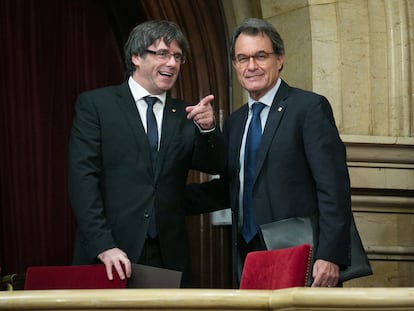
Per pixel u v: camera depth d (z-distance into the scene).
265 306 2.93
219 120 7.07
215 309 2.94
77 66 7.19
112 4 7.27
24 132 7.01
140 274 4.47
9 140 6.97
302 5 6.55
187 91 7.10
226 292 2.95
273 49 5.20
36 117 7.03
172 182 5.05
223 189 5.50
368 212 6.49
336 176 4.94
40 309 2.96
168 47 5.06
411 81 6.55
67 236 7.02
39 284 4.18
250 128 5.23
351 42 6.55
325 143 5.01
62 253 7.00
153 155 5.04
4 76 7.01
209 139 5.01
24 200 6.96
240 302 2.93
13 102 7.00
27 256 6.93
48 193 7.01
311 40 6.49
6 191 6.94
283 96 5.21
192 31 7.10
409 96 6.54
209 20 7.11
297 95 5.20
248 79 5.19
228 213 6.83
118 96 5.12
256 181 5.07
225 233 6.95
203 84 7.10
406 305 2.76
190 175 7.01
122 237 4.91
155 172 5.01
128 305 2.94
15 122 6.99
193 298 2.94
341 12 6.56
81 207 4.84
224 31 7.15
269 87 5.22
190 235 6.92
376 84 6.56
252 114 5.27
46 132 7.05
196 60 7.11
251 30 5.21
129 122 5.05
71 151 5.00
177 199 5.07
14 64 7.02
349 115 6.50
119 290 2.99
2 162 6.95
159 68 5.05
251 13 6.99
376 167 6.45
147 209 4.95
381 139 6.41
